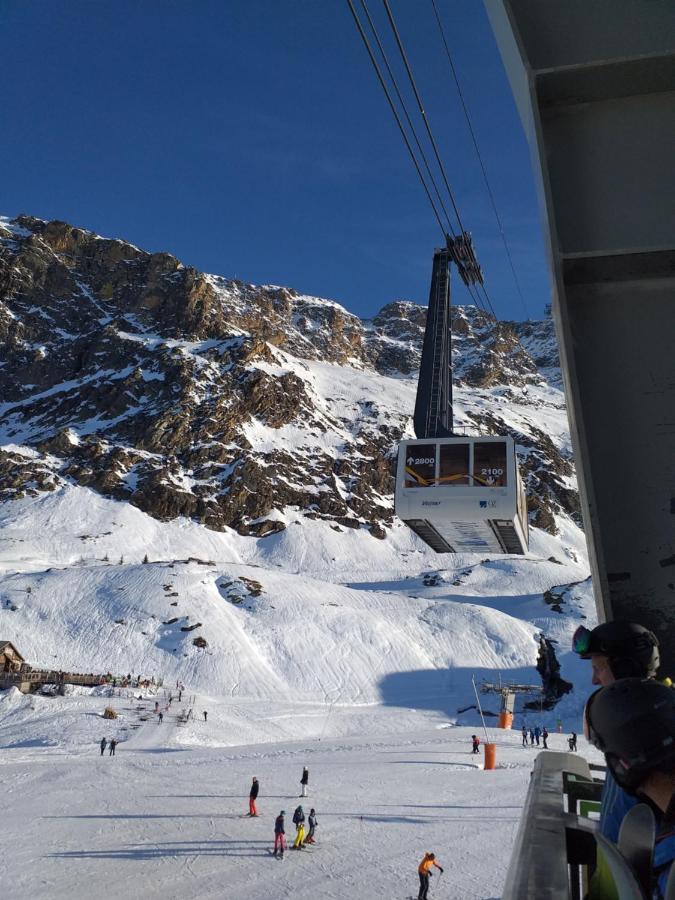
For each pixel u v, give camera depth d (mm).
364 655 101938
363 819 28203
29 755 50375
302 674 95312
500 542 18219
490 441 16641
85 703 70312
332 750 53750
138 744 55938
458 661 103938
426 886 18359
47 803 31578
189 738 59531
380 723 76125
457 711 84125
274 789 35188
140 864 22016
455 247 23688
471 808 30422
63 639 97250
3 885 19984
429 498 16484
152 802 31750
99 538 181500
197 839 25047
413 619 116375
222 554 195500
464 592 153000
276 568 194000
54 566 155500
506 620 117750
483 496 16188
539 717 80500
